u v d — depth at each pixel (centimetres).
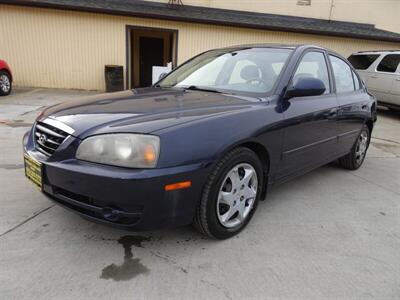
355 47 1338
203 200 226
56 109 254
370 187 385
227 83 310
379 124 841
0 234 242
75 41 1157
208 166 216
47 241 236
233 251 238
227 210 247
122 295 189
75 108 245
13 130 565
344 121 373
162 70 1090
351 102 386
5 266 207
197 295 193
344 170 446
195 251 235
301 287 205
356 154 443
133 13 1131
